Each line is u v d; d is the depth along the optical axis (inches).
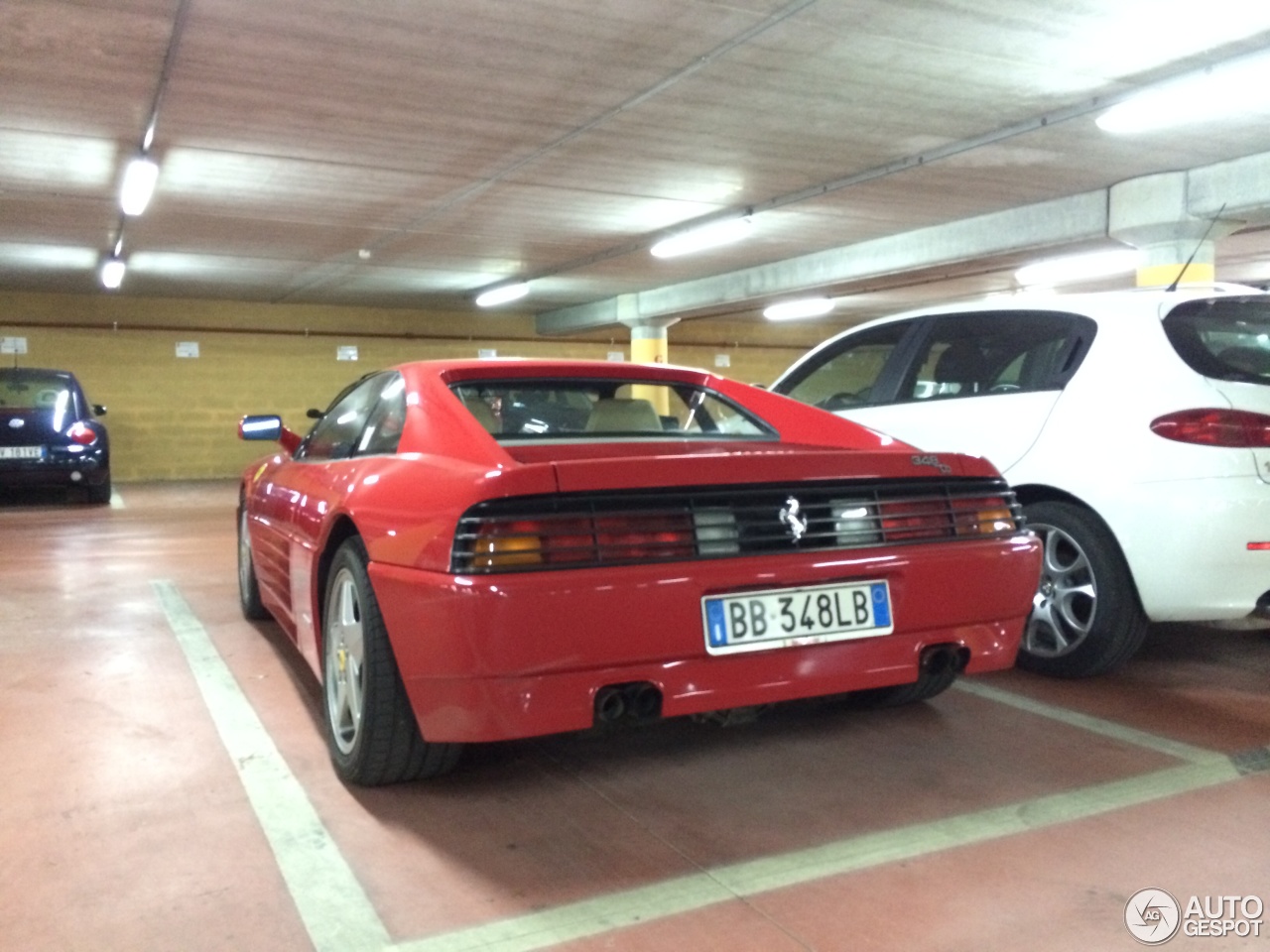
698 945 69.4
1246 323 134.5
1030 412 138.0
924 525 97.4
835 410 169.8
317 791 98.9
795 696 91.0
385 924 72.9
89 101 264.1
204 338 669.9
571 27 220.1
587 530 83.8
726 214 424.5
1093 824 88.7
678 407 125.6
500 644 80.1
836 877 79.4
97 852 85.0
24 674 143.7
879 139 313.0
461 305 726.5
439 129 294.2
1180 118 271.4
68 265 529.3
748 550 89.5
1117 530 125.9
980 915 72.9
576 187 370.3
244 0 203.2
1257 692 130.3
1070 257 504.1
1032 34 227.9
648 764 106.3
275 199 382.6
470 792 98.5
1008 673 141.2
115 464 648.4
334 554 107.7
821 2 209.3
